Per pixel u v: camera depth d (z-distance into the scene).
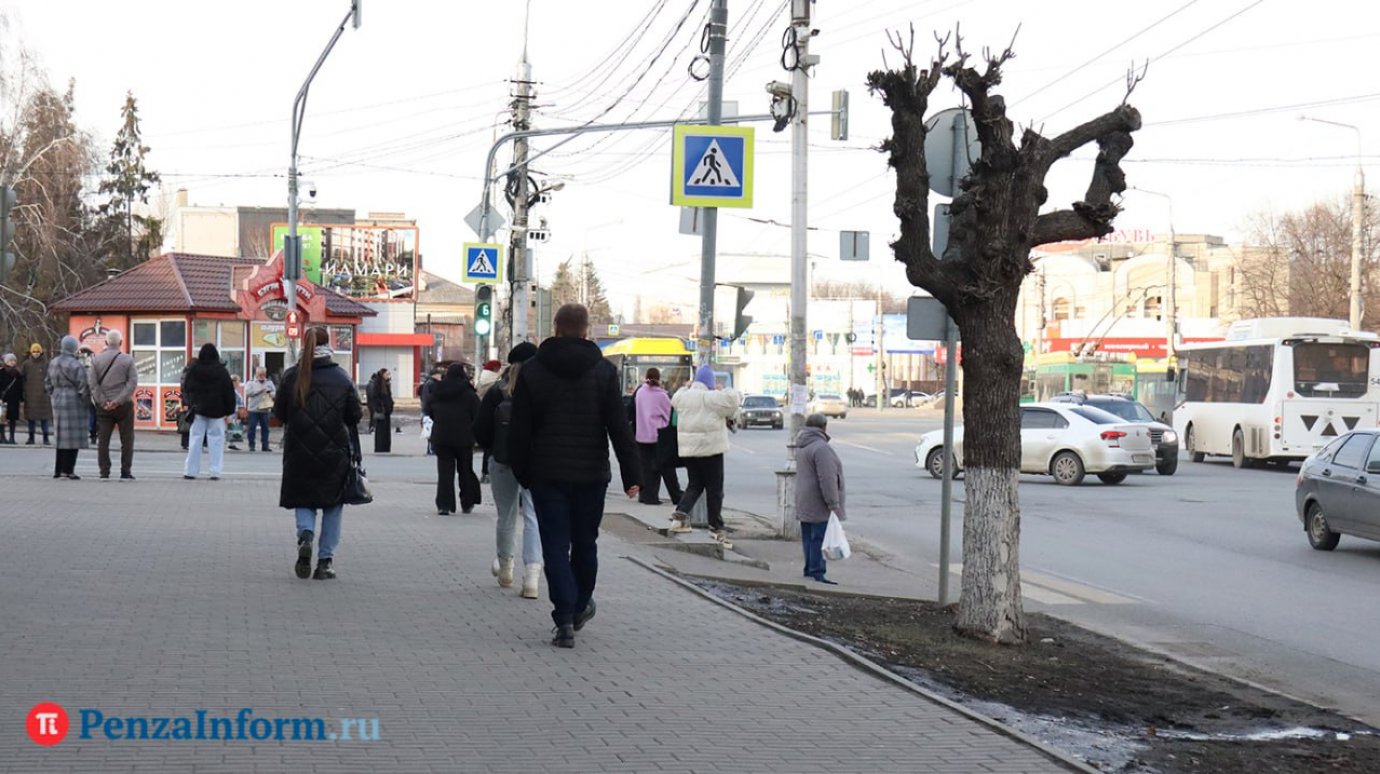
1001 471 10.45
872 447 42.88
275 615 9.18
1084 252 107.94
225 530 13.89
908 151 10.25
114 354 19.50
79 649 7.86
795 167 17.78
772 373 116.69
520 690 7.36
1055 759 6.42
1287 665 10.62
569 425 8.52
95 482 19.12
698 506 17.92
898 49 10.18
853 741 6.64
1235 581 14.99
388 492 20.47
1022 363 10.44
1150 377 53.94
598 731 6.59
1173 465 31.44
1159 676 9.95
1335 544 17.56
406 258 73.75
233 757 5.83
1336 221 62.91
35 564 11.02
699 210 18.31
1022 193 10.05
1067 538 18.83
